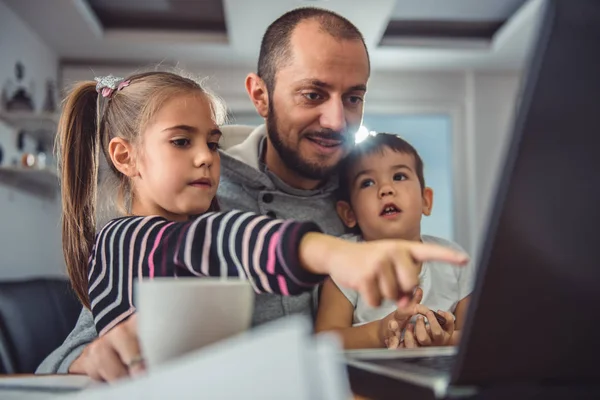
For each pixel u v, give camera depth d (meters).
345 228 1.34
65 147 0.97
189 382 0.28
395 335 0.90
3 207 3.15
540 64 0.32
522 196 0.34
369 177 1.30
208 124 0.91
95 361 0.49
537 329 0.37
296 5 3.33
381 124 4.70
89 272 0.71
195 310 0.42
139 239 0.63
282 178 1.27
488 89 4.61
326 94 1.17
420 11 3.84
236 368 0.26
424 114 4.65
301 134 1.18
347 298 1.15
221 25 3.94
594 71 0.33
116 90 0.96
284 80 1.18
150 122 0.88
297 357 0.25
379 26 3.61
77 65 4.32
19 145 3.44
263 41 1.26
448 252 0.40
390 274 0.40
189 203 0.87
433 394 0.39
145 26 3.95
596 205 0.34
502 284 0.35
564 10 0.32
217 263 0.53
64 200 0.96
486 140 4.58
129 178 0.94
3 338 1.31
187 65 4.35
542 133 0.33
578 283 0.35
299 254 0.47
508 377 0.38
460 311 1.20
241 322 0.43
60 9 3.46
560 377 0.39
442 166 4.70
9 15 3.39
